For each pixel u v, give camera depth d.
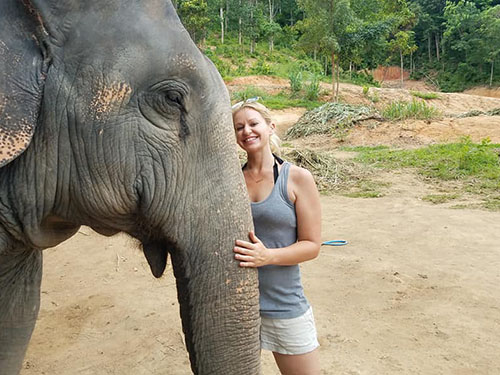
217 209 1.79
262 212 2.18
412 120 17.52
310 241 2.19
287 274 2.22
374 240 5.62
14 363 2.45
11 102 1.63
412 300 4.04
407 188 8.70
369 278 4.49
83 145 1.78
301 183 2.19
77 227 2.14
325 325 3.63
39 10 1.68
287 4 73.88
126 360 3.29
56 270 4.90
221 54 51.72
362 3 47.56
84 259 5.18
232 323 1.75
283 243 2.21
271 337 2.28
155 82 1.75
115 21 1.72
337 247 5.41
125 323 3.79
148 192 1.81
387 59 63.09
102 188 1.81
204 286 1.76
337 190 8.80
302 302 2.28
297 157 10.30
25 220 1.90
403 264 4.84
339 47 33.31
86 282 4.60
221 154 1.81
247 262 1.77
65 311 4.01
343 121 17.88
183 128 1.80
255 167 2.22
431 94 36.84
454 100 36.09
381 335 3.49
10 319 2.38
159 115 1.78
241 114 2.20
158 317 3.87
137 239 2.00
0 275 2.23
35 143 1.79
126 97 1.75
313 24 33.56
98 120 1.75
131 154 1.79
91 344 3.51
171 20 1.79
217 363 1.74
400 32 62.25
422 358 3.20
